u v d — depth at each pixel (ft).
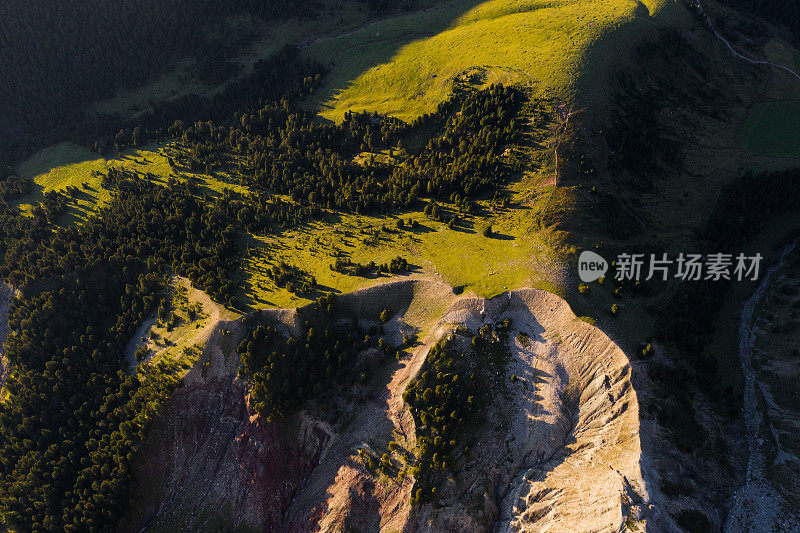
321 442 302.86
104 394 335.47
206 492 303.27
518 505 271.08
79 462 312.71
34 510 297.53
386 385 307.99
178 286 365.81
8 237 441.68
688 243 365.61
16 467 316.40
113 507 293.02
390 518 273.54
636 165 396.98
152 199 433.89
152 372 322.96
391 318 331.77
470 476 278.87
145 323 362.33
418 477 272.51
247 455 301.02
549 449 282.56
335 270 351.25
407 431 287.07
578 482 264.11
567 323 307.17
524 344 307.99
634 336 304.30
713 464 285.84
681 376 299.79
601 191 372.38
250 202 429.79
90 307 378.32
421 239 362.94
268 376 299.58
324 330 325.21
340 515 278.46
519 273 328.08
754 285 370.73
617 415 281.13
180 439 309.83
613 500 247.09
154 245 395.75
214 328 326.44
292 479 302.45
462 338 306.14
